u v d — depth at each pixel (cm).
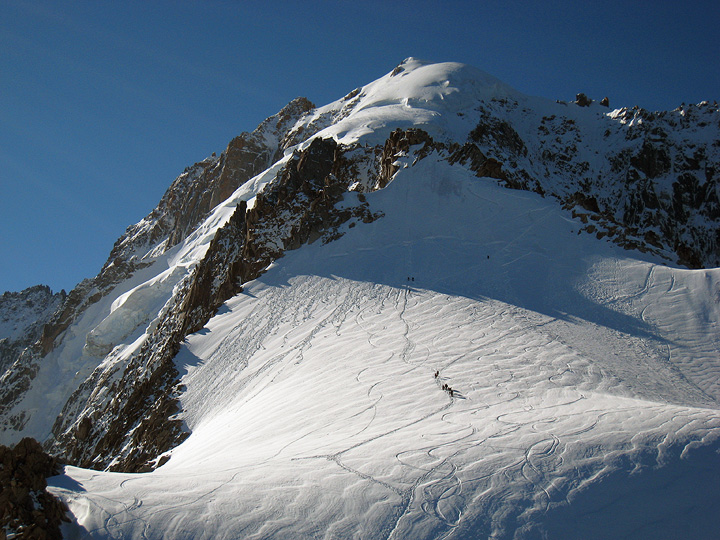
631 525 1598
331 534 1568
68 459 6588
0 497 1565
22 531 1496
